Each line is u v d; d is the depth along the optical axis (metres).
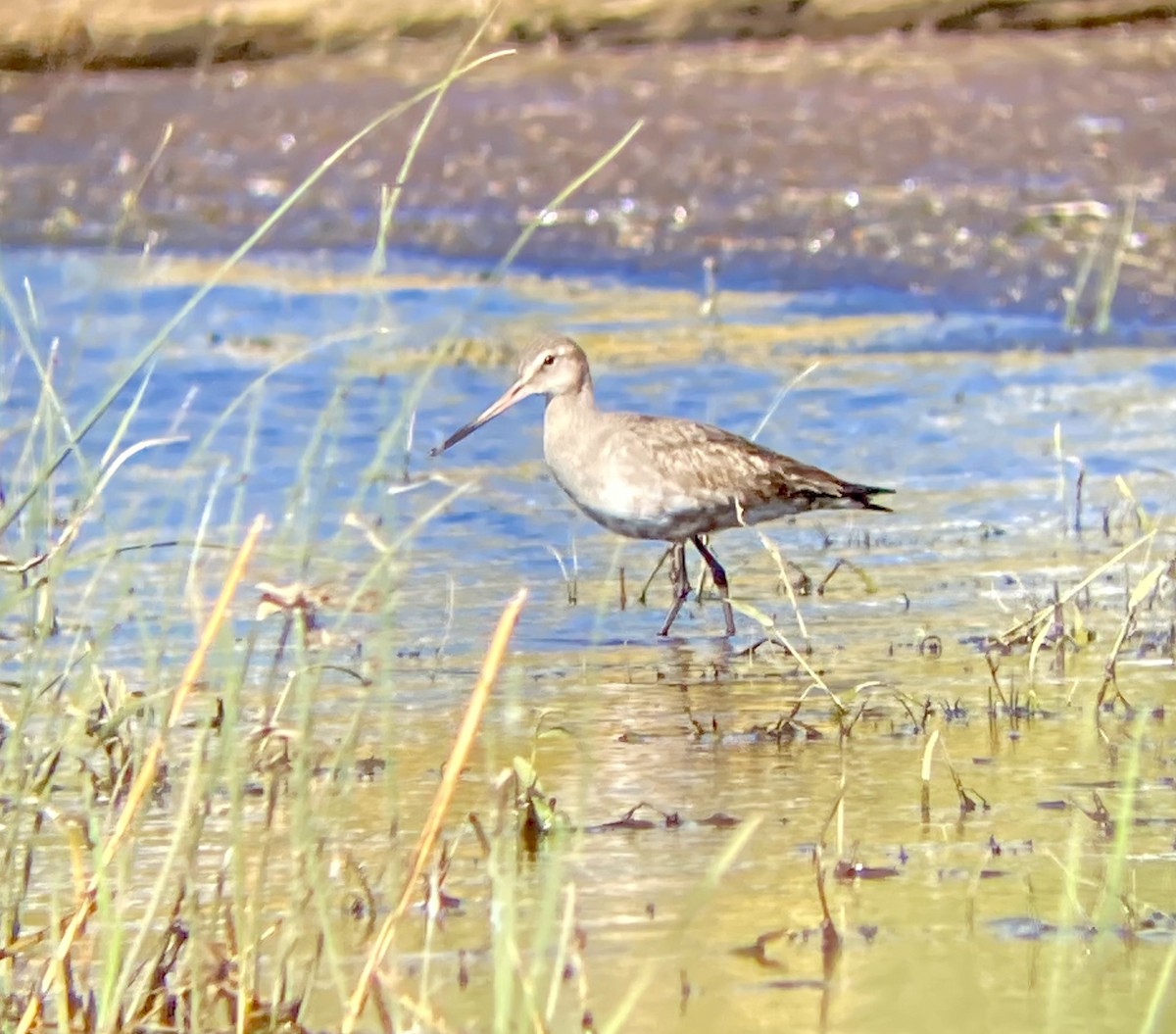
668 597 13.79
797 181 24.25
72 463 16.58
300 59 29.97
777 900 8.66
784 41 28.75
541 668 12.14
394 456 17.14
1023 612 12.84
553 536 15.11
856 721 10.95
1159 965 7.96
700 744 10.70
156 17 30.08
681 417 17.75
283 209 8.21
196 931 7.59
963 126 24.89
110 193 27.33
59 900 8.66
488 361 20.25
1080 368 19.16
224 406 18.72
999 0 28.25
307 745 8.66
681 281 23.05
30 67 30.23
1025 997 7.73
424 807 9.70
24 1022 7.48
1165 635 12.30
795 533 15.14
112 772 9.69
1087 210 22.58
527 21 29.39
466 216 25.28
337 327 21.98
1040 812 9.55
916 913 8.48
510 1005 7.59
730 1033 7.51
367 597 10.88
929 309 21.33
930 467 16.38
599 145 25.88
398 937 8.38
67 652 11.80
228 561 11.84
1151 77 25.98
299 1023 7.67
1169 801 9.64
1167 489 15.47
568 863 9.06
